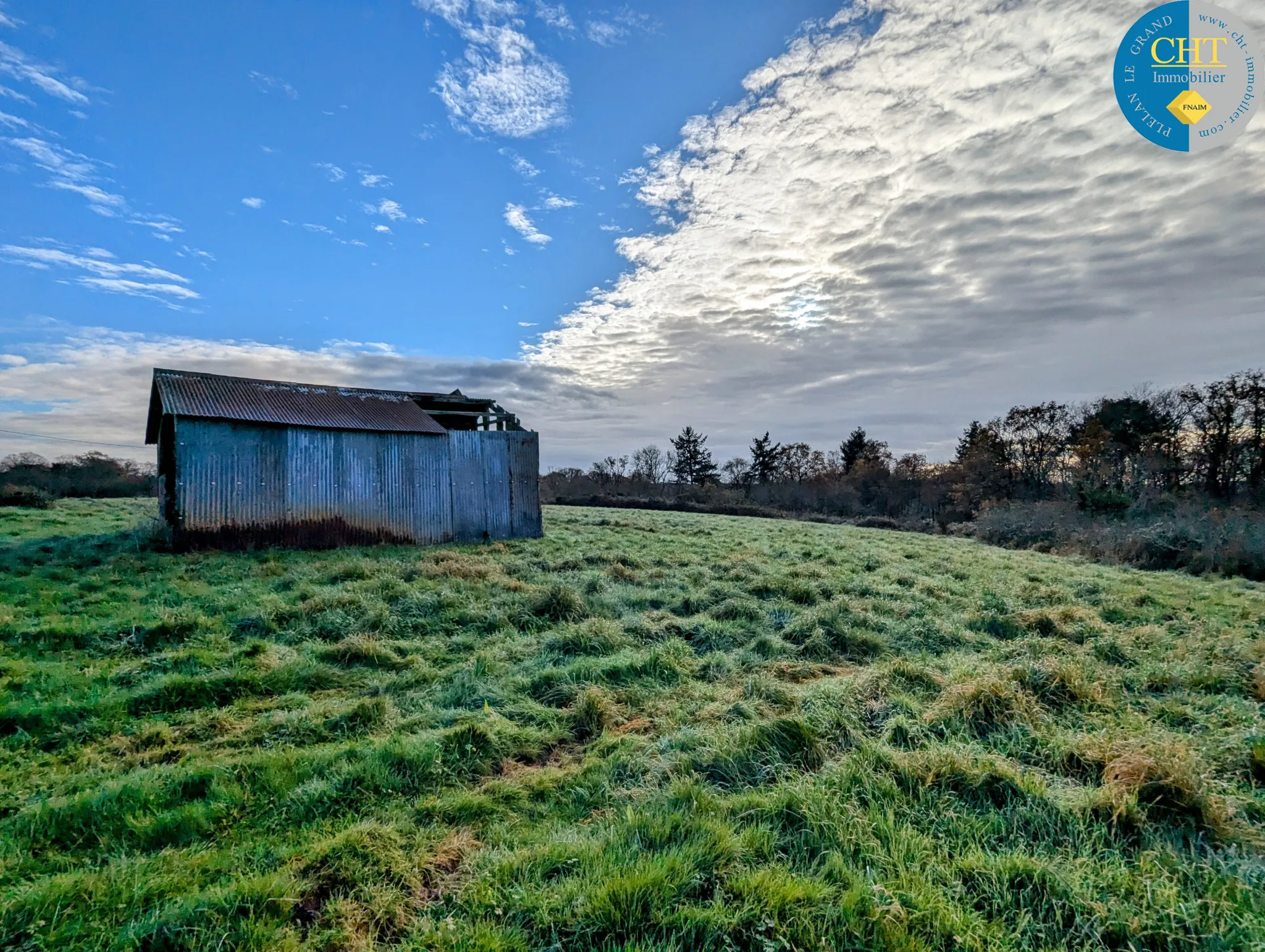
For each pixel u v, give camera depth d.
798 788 3.53
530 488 17.72
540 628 7.76
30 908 2.57
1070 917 2.55
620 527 22.12
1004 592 10.97
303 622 7.31
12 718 4.54
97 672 5.62
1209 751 4.21
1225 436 25.75
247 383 14.98
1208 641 7.25
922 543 21.62
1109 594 10.79
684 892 2.66
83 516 19.16
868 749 3.95
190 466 12.50
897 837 3.06
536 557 12.93
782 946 2.36
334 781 3.75
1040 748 4.09
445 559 11.93
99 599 8.12
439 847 3.21
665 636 7.50
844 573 12.25
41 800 3.58
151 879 2.84
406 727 4.74
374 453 15.00
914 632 7.98
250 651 6.21
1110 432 28.89
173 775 3.79
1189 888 2.71
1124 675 6.08
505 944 2.41
